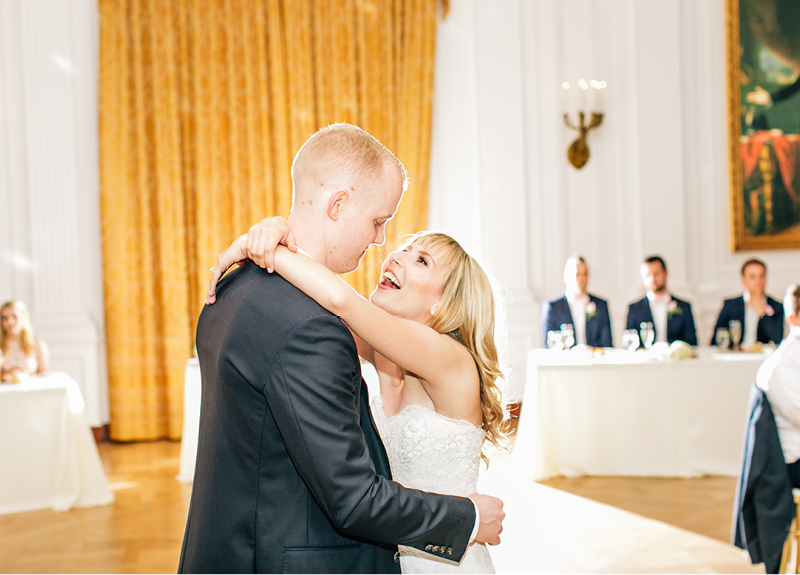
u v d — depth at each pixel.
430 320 1.49
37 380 4.05
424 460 1.43
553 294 6.59
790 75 6.84
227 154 5.90
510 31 6.44
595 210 6.66
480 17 6.40
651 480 4.19
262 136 5.94
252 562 1.11
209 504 1.15
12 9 5.51
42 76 5.54
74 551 3.22
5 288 5.52
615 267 6.71
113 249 5.64
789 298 2.87
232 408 1.12
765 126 6.84
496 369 1.51
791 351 2.78
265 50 5.94
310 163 1.23
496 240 6.43
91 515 3.74
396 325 1.28
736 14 6.72
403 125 6.25
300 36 6.00
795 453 2.79
